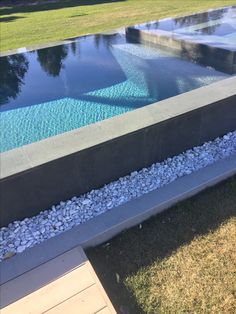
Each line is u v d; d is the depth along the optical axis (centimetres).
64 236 266
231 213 294
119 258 261
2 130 417
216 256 258
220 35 653
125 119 321
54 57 628
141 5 1334
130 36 725
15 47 863
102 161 300
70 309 216
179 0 1369
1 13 1429
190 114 333
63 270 240
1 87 521
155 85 511
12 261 248
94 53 642
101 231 269
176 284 241
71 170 286
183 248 266
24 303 221
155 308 227
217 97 354
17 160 270
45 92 506
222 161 340
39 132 411
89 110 454
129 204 293
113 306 220
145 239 274
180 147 352
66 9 1405
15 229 276
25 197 274
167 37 640
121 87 508
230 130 391
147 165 338
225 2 1238
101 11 1280
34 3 1633
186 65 579
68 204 297
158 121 315
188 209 299
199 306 226
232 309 223
